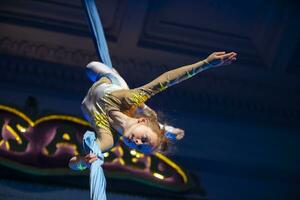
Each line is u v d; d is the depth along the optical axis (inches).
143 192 425.7
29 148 411.5
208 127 520.4
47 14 490.3
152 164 429.7
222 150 502.0
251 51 539.2
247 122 542.9
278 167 508.4
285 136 545.0
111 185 420.2
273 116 551.5
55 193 406.0
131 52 515.5
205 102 531.5
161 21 509.7
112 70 198.4
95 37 206.7
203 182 465.1
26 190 399.2
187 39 524.4
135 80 514.3
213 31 526.3
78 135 430.0
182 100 525.3
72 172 408.5
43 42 496.4
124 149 429.1
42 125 427.5
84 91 503.2
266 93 551.5
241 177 487.5
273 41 530.0
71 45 502.3
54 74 495.8
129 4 491.5
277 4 512.7
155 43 518.3
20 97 475.2
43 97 483.5
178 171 436.1
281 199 483.5
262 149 519.8
